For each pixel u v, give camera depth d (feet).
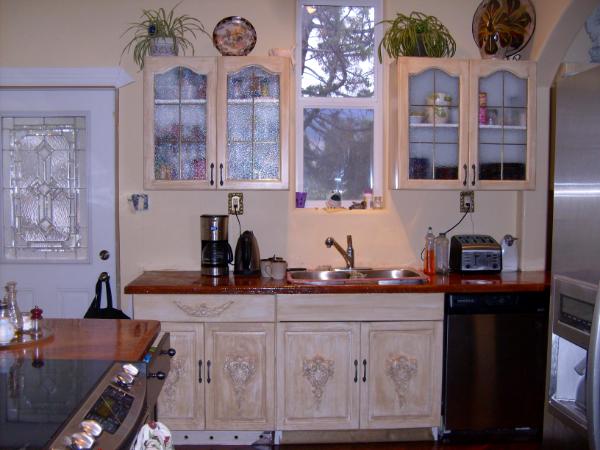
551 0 9.90
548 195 10.90
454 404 9.20
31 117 10.48
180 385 9.00
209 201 10.71
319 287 8.93
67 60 10.39
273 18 10.62
